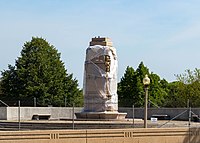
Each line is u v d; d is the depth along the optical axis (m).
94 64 35.81
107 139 21.16
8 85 74.06
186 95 67.94
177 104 65.44
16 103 64.75
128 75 82.56
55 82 73.62
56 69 75.50
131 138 21.80
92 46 36.16
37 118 45.97
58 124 30.75
